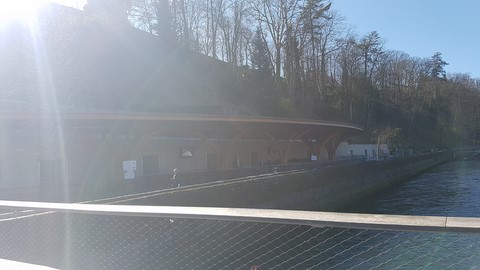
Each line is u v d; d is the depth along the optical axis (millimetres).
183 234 8883
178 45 64875
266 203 27859
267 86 73812
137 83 51375
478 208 31656
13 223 7559
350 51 94250
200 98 59688
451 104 122562
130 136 29797
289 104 75250
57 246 8297
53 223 8266
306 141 54656
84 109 35469
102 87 43438
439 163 96750
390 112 104062
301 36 76312
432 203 35875
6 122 21344
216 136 38844
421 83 117875
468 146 124812
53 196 21406
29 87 23109
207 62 68938
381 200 41406
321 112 82625
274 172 34156
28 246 7770
